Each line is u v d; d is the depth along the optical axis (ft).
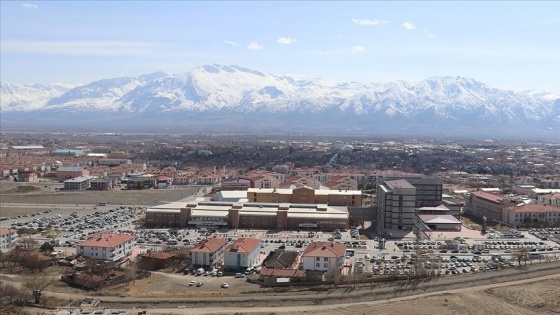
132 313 611.47
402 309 636.48
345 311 628.28
